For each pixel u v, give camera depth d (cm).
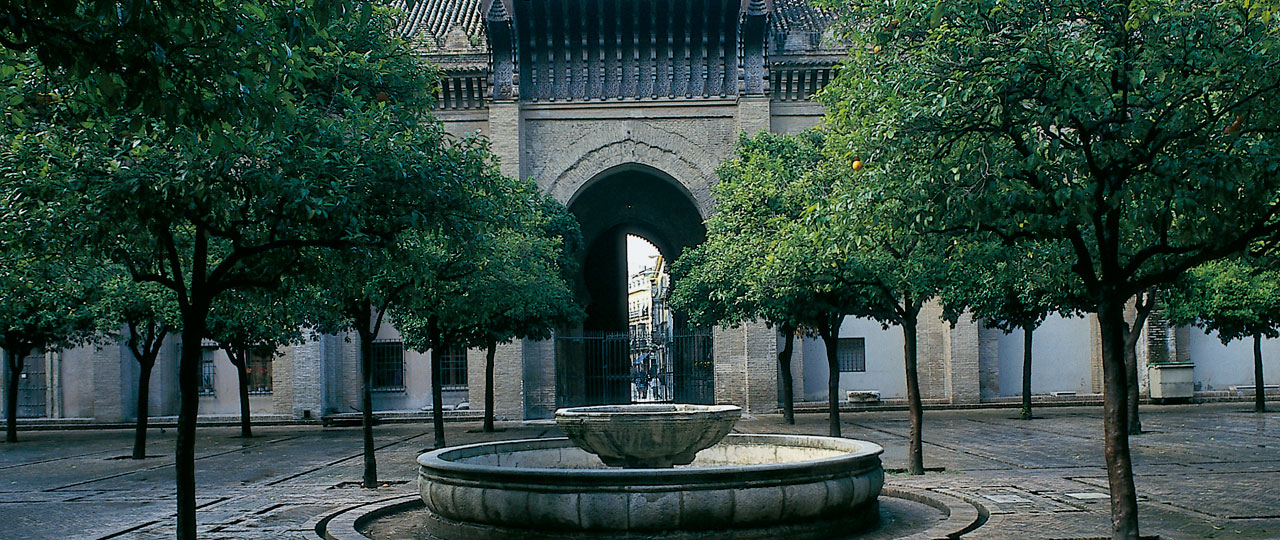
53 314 2848
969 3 1095
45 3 690
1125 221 1195
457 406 3825
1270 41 969
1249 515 1288
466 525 1156
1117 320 1042
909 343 1780
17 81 959
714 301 3042
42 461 2459
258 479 1939
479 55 3575
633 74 3616
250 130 1006
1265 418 3169
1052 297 2670
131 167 1016
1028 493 1506
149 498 1667
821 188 2072
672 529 1070
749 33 3553
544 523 1084
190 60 806
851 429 2978
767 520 1095
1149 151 1045
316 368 3719
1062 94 1037
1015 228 1118
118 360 3838
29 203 1012
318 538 1196
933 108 1075
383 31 1933
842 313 2297
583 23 3569
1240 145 999
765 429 2989
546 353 3719
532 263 2700
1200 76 992
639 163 3622
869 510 1227
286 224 1099
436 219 1205
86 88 888
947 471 1808
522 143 3594
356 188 1131
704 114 3628
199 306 1106
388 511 1389
